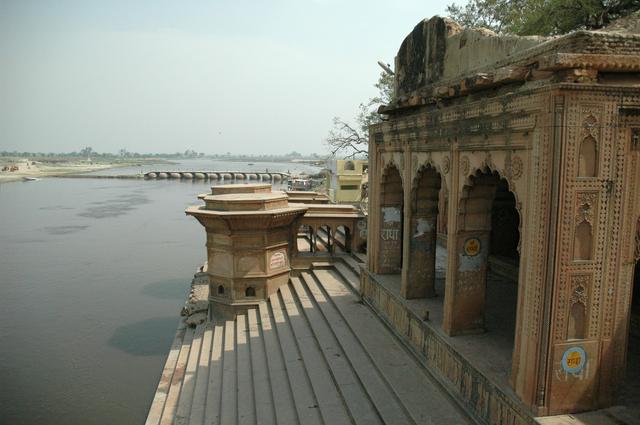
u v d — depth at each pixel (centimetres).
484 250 771
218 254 1386
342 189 3072
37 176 11044
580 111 514
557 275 536
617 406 578
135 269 2466
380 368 843
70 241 3272
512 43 694
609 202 538
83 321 1686
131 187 8350
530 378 562
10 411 1074
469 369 679
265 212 1319
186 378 1055
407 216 944
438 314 870
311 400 831
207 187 8494
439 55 919
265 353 1055
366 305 1170
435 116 806
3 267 2511
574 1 1412
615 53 533
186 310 1456
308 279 1438
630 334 856
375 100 3241
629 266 557
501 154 628
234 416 861
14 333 1576
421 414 696
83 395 1155
